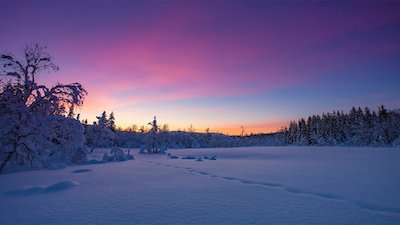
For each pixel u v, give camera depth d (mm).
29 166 22750
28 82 21375
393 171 18328
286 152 57188
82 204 8922
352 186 12422
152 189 12016
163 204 8938
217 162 30781
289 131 135125
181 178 16016
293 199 9727
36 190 11508
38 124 21594
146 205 8797
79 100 23141
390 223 6781
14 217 7367
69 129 25328
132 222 6898
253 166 24281
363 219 7148
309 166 23234
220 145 142375
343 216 7438
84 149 30375
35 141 22656
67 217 7352
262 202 9219
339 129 101938
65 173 19094
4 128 20469
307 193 10898
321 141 103125
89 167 24484
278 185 12953
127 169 22406
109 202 9242
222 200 9586
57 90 22438
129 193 10984
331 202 9203
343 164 24531
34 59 21516
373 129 89438
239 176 16734
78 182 14258
